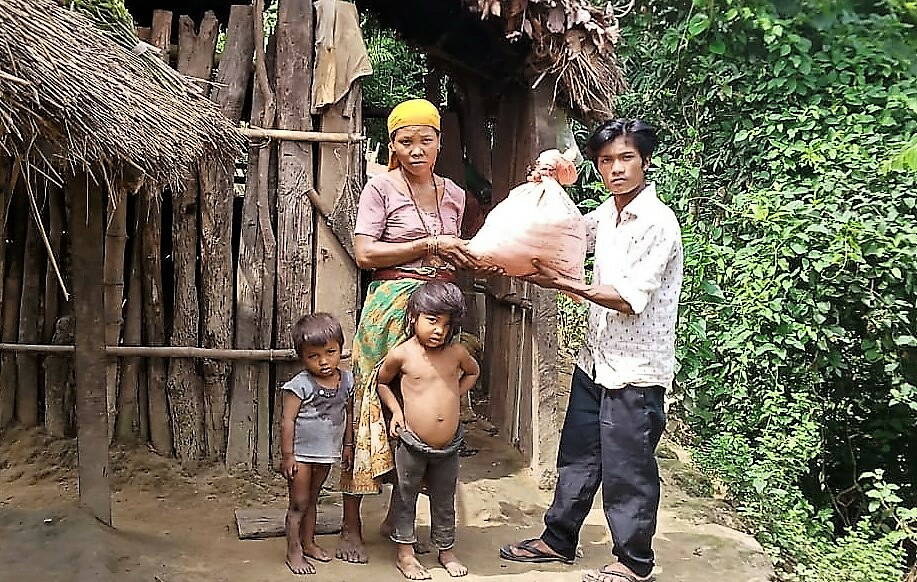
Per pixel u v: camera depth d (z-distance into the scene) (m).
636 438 3.43
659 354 3.43
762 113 6.44
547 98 4.89
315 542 3.85
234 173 4.71
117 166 3.09
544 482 4.81
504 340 5.75
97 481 3.72
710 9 6.36
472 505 4.49
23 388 4.79
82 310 3.64
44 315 4.77
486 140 6.39
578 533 3.82
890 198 5.62
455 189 3.76
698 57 6.68
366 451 3.54
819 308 5.50
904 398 6.07
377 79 8.55
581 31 4.40
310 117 4.62
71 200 3.53
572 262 3.43
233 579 3.41
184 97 3.66
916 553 6.04
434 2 5.81
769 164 6.25
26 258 4.72
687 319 5.79
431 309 3.34
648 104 7.11
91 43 3.20
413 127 3.51
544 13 4.33
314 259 4.65
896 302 5.62
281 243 4.61
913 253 5.39
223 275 4.65
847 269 5.60
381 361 3.56
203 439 4.68
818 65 6.24
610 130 3.45
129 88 3.16
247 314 4.64
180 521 4.05
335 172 4.61
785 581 4.24
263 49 4.68
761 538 4.73
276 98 4.59
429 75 7.33
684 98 6.89
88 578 3.19
